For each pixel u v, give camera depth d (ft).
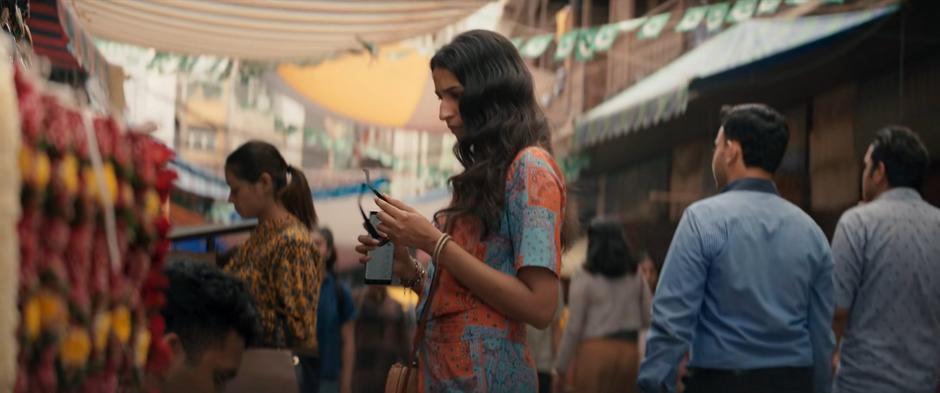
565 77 36.81
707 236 12.75
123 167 6.57
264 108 46.73
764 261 12.76
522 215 9.96
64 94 6.10
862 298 15.06
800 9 28.68
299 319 14.90
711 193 38.04
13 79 5.49
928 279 14.87
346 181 48.08
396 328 25.31
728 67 29.12
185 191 39.99
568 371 23.32
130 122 7.09
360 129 45.96
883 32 29.40
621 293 23.03
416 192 48.93
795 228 12.96
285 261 14.88
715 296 12.84
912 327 14.84
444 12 22.85
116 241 6.50
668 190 41.19
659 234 40.57
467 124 10.49
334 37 24.64
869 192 15.76
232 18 23.02
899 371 14.80
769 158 13.17
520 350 10.14
